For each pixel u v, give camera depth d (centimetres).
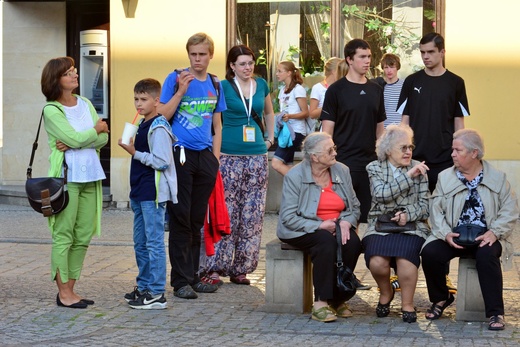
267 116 1024
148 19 1475
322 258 796
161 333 755
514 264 1053
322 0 1465
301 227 808
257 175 967
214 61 1470
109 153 1648
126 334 751
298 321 802
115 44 1485
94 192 852
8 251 1146
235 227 962
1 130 1719
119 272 1020
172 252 895
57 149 823
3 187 1620
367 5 1460
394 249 798
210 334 754
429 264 798
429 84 886
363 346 715
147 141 832
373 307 861
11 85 1642
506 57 1408
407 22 1448
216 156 919
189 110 890
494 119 1415
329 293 798
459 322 798
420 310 846
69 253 852
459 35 1413
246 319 808
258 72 1483
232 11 1465
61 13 1634
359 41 895
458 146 794
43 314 816
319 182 827
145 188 829
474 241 777
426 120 884
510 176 1415
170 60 1477
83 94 1641
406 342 727
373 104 897
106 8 1627
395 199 815
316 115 1332
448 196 802
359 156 897
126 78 1485
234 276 971
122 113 1491
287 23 1473
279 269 834
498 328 762
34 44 1638
